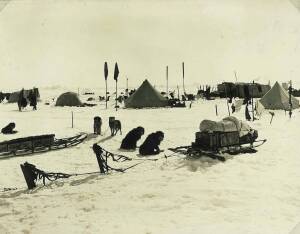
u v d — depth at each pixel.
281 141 12.23
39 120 21.42
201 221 5.69
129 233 5.33
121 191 7.54
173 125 18.27
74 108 30.67
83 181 8.92
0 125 19.52
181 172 8.77
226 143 10.26
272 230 5.17
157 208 6.42
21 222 6.25
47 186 8.76
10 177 10.05
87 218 6.14
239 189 7.21
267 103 26.09
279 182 7.57
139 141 14.27
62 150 13.18
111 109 28.98
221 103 32.84
